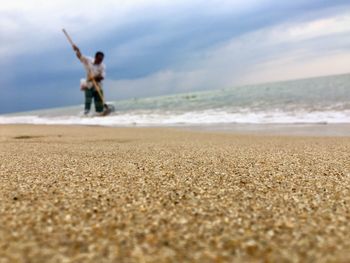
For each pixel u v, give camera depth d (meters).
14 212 0.77
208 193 0.96
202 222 0.71
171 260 0.53
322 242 0.60
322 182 1.11
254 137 2.95
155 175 1.21
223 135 3.21
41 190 0.98
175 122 5.23
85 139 2.92
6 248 0.57
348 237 0.62
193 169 1.33
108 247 0.58
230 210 0.80
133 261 0.53
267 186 1.05
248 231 0.66
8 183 1.09
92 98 7.67
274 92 9.28
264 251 0.57
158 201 0.87
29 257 0.54
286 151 1.95
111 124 5.55
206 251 0.57
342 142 2.36
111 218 0.73
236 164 1.46
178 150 2.03
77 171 1.29
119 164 1.46
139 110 8.21
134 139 2.92
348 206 0.83
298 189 1.01
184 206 0.83
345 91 7.18
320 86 9.48
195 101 9.52
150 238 0.62
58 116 8.63
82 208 0.80
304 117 4.45
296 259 0.54
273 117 4.73
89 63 7.40
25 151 2.02
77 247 0.58
